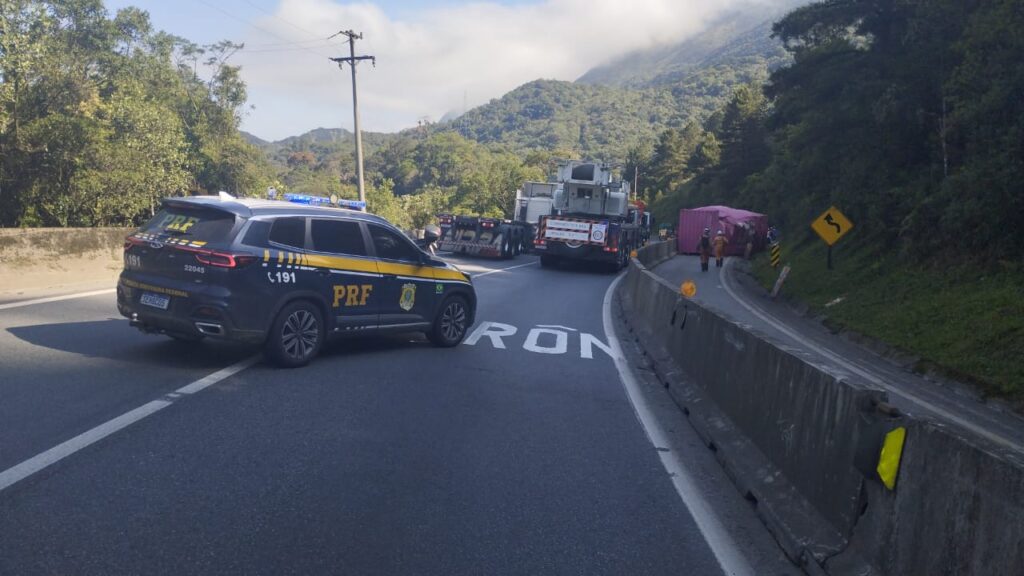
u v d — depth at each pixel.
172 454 5.71
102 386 7.40
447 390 8.49
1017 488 2.96
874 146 29.72
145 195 26.69
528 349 11.72
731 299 26.80
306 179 149.50
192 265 8.30
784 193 47.44
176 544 4.26
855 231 31.86
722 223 51.22
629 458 6.54
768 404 6.02
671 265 40.84
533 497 5.42
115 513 4.61
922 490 3.60
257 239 8.55
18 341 9.05
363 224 9.91
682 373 9.41
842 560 4.15
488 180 91.25
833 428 4.68
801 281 29.58
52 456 5.46
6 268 13.36
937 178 26.11
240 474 5.41
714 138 103.56
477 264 31.55
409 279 10.36
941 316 18.12
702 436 7.32
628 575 4.29
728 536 4.96
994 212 20.28
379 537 4.55
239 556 4.17
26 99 25.34
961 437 3.40
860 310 21.88
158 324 8.52
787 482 5.26
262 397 7.51
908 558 3.63
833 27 28.75
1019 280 18.27
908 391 13.77
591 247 31.09
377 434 6.62
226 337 8.30
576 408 8.20
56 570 3.88
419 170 166.50
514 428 7.19
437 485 5.51
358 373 8.95
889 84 27.17
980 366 14.54
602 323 15.81
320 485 5.32
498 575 4.18
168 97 56.31
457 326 11.33
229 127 62.34
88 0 43.69
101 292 13.70
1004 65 21.06
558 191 35.62
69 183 24.36
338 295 9.35
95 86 32.09
